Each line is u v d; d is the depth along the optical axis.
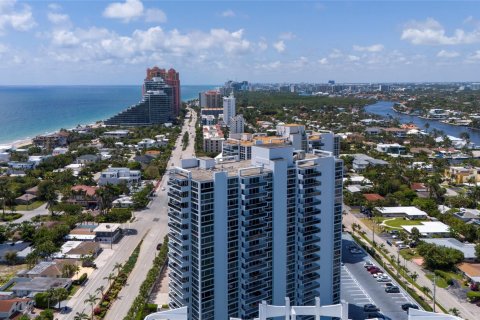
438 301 182.75
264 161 154.25
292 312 115.62
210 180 138.62
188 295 147.62
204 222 139.50
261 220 149.75
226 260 146.62
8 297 175.25
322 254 165.75
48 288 180.12
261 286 152.50
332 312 115.50
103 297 181.50
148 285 183.50
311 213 159.50
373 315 172.38
